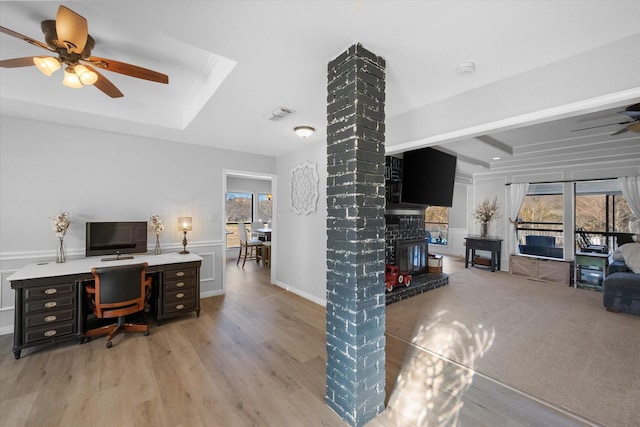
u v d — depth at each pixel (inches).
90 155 133.6
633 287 139.9
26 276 99.0
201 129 136.0
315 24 61.2
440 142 101.8
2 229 115.7
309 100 102.1
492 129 87.4
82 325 108.3
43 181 123.0
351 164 67.9
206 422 68.3
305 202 168.6
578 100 71.2
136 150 145.9
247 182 331.6
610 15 57.3
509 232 246.4
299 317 136.9
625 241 188.2
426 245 211.6
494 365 95.2
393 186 183.0
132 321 127.5
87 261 124.5
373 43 68.2
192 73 99.5
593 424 69.0
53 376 86.6
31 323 99.0
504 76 83.2
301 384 83.7
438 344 110.9
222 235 174.7
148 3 54.6
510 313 145.0
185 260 132.3
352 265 67.1
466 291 185.5
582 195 208.7
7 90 99.0
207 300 162.6
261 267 259.9
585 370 92.2
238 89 93.3
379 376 70.9
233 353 101.4
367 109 69.6
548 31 62.9
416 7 55.7
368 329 68.5
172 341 110.6
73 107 110.8
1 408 72.2
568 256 213.5
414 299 168.6
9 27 74.6
